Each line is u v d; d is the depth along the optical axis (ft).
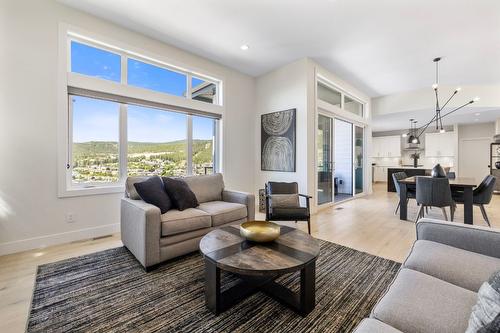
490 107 17.90
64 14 9.02
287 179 14.48
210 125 14.34
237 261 4.85
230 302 5.32
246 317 5.03
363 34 10.90
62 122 9.04
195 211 8.35
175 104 12.26
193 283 6.31
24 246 8.36
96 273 6.79
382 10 9.13
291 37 11.20
